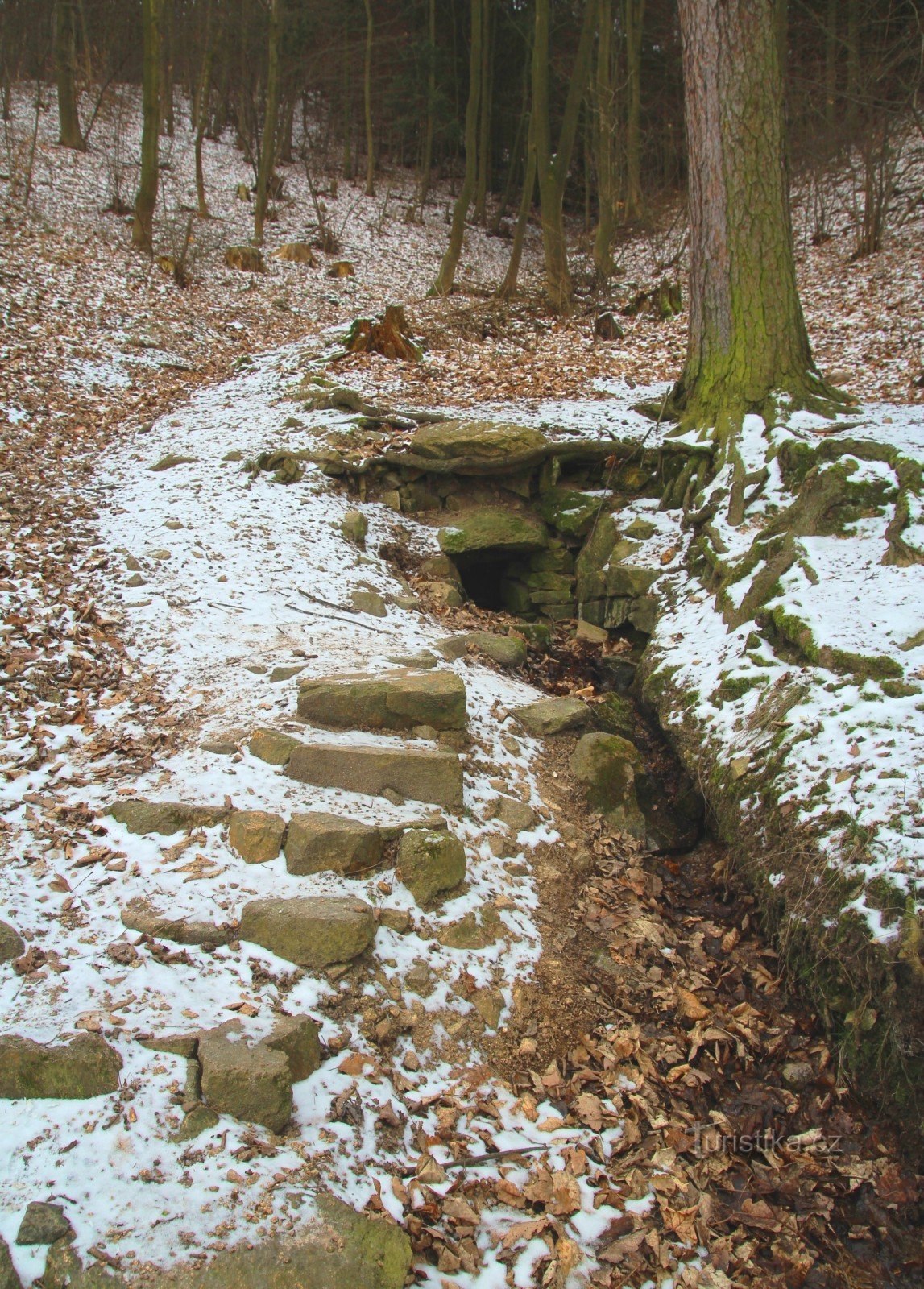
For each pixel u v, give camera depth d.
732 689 5.36
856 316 14.33
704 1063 3.72
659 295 16.86
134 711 4.88
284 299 17.44
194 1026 3.08
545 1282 2.77
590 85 21.12
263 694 5.02
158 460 8.88
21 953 3.24
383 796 4.37
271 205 25.25
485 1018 3.63
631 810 5.12
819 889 3.94
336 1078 3.14
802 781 4.41
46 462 8.75
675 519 7.82
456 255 19.47
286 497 7.91
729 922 4.44
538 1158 3.16
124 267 16.48
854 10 19.16
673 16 27.30
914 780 4.00
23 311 12.98
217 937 3.47
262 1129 2.83
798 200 22.34
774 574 5.80
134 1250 2.41
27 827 3.88
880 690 4.55
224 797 4.15
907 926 3.51
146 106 17.20
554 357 13.21
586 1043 3.70
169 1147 2.70
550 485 8.45
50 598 5.91
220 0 26.50
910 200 19.38
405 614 6.68
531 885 4.37
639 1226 3.02
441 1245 2.77
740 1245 3.04
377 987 3.52
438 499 8.60
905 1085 3.38
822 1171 3.31
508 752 5.20
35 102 26.62
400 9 31.91
